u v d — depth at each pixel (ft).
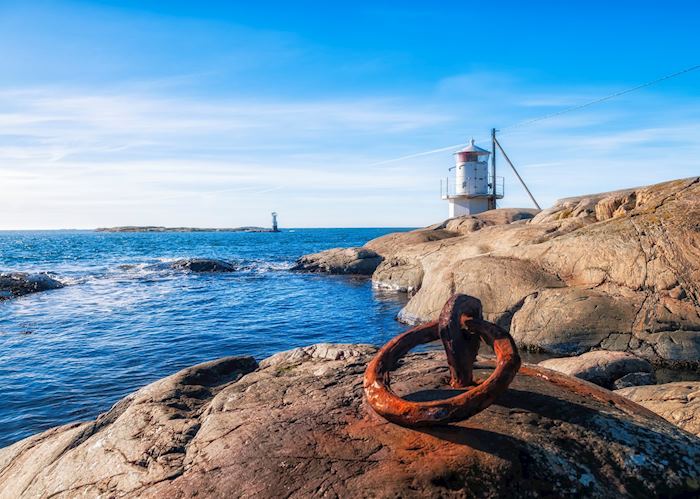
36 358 44.55
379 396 10.27
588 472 9.08
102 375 39.63
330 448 9.62
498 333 10.62
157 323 60.90
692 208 44.09
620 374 31.94
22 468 12.89
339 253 120.67
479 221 107.55
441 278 55.88
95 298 81.46
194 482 9.30
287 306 73.26
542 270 49.16
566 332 42.24
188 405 13.30
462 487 8.48
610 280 44.42
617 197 56.44
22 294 85.30
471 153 127.13
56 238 487.61
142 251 233.14
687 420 20.63
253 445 10.03
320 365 14.99
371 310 69.15
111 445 11.44
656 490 9.05
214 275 117.29
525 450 9.27
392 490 8.39
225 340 52.34
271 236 520.42
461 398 9.52
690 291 40.24
